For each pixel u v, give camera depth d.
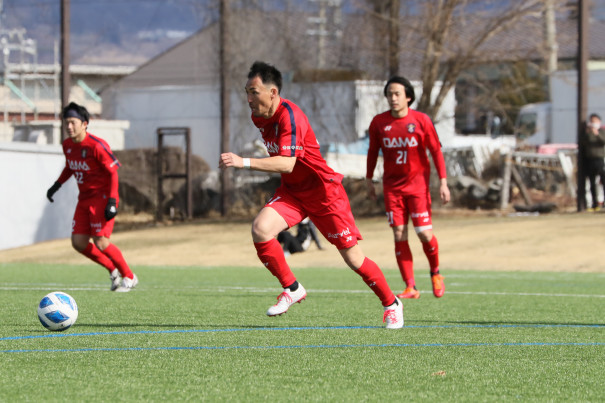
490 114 95.56
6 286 39.41
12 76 138.62
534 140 116.69
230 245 70.38
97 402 13.51
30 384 14.87
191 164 93.75
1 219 76.88
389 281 44.69
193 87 115.50
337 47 91.62
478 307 29.58
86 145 32.81
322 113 95.31
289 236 63.50
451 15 83.69
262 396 14.00
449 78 86.31
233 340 20.30
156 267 57.91
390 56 87.19
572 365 17.11
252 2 94.38
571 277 46.78
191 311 27.34
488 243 62.84
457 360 17.62
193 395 14.05
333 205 21.17
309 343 19.88
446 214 82.19
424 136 31.39
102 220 33.75
